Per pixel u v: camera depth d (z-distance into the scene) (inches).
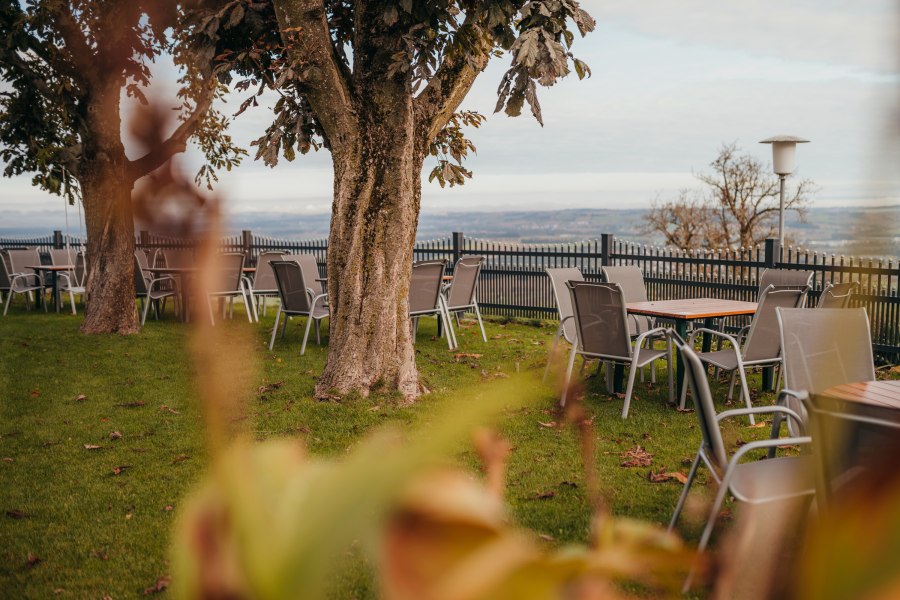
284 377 322.0
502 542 6.2
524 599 6.0
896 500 5.8
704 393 130.8
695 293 490.0
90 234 461.1
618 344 261.6
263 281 501.7
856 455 30.1
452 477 6.5
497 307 597.9
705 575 6.9
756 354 260.4
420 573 6.0
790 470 135.4
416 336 451.8
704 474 197.3
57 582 142.9
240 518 6.3
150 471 206.5
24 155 453.4
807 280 347.9
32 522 171.6
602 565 6.4
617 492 184.1
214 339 7.0
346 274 280.7
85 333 456.8
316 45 257.8
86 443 234.2
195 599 6.3
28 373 340.5
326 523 6.1
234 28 258.7
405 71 245.9
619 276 354.3
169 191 6.9
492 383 8.2
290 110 281.0
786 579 6.4
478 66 253.0
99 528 167.8
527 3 230.7
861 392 129.8
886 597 5.7
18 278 595.2
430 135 287.7
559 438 224.2
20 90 426.3
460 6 271.6
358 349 281.0
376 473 6.3
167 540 160.6
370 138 271.1
